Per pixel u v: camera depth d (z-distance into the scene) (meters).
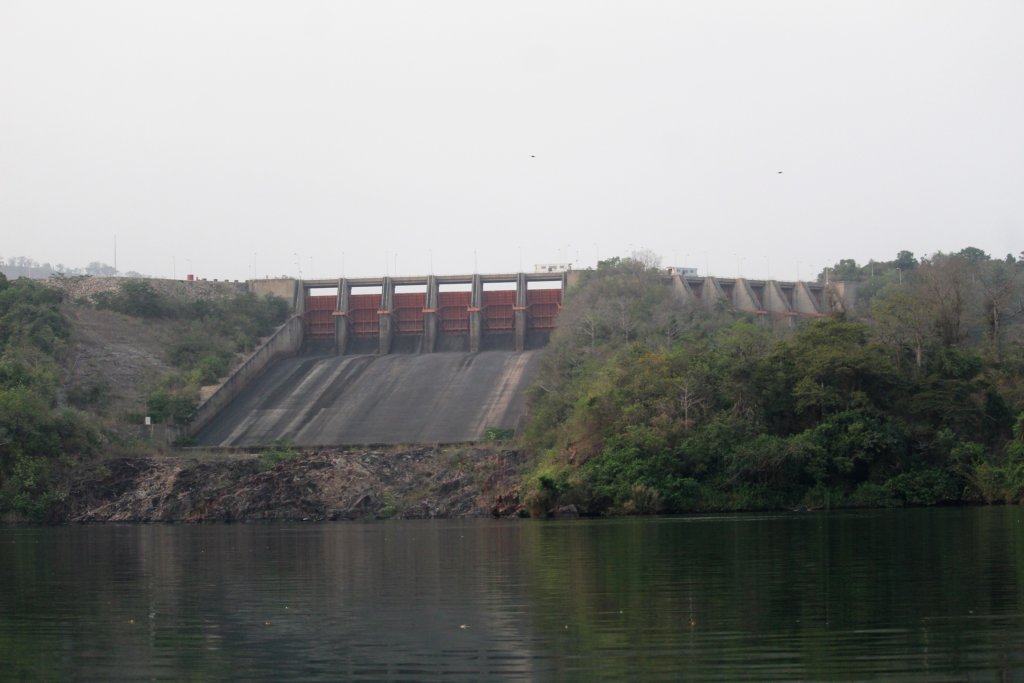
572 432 138.75
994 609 52.78
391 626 53.00
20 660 47.44
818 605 55.03
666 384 138.50
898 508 123.69
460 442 157.00
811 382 134.12
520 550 84.56
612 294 186.88
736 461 127.94
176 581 71.44
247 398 188.38
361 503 134.12
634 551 81.31
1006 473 126.75
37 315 182.00
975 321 170.12
